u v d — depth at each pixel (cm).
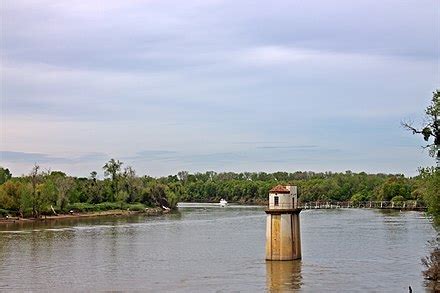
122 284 7031
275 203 8500
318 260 8512
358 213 19725
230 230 14638
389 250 9512
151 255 9731
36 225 17012
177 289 6638
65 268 8369
